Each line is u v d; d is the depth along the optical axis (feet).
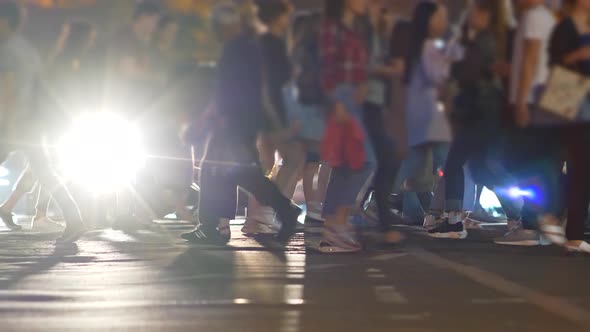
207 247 86.38
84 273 68.74
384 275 67.15
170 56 88.74
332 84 77.25
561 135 78.59
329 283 63.31
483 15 82.58
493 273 68.23
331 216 81.10
